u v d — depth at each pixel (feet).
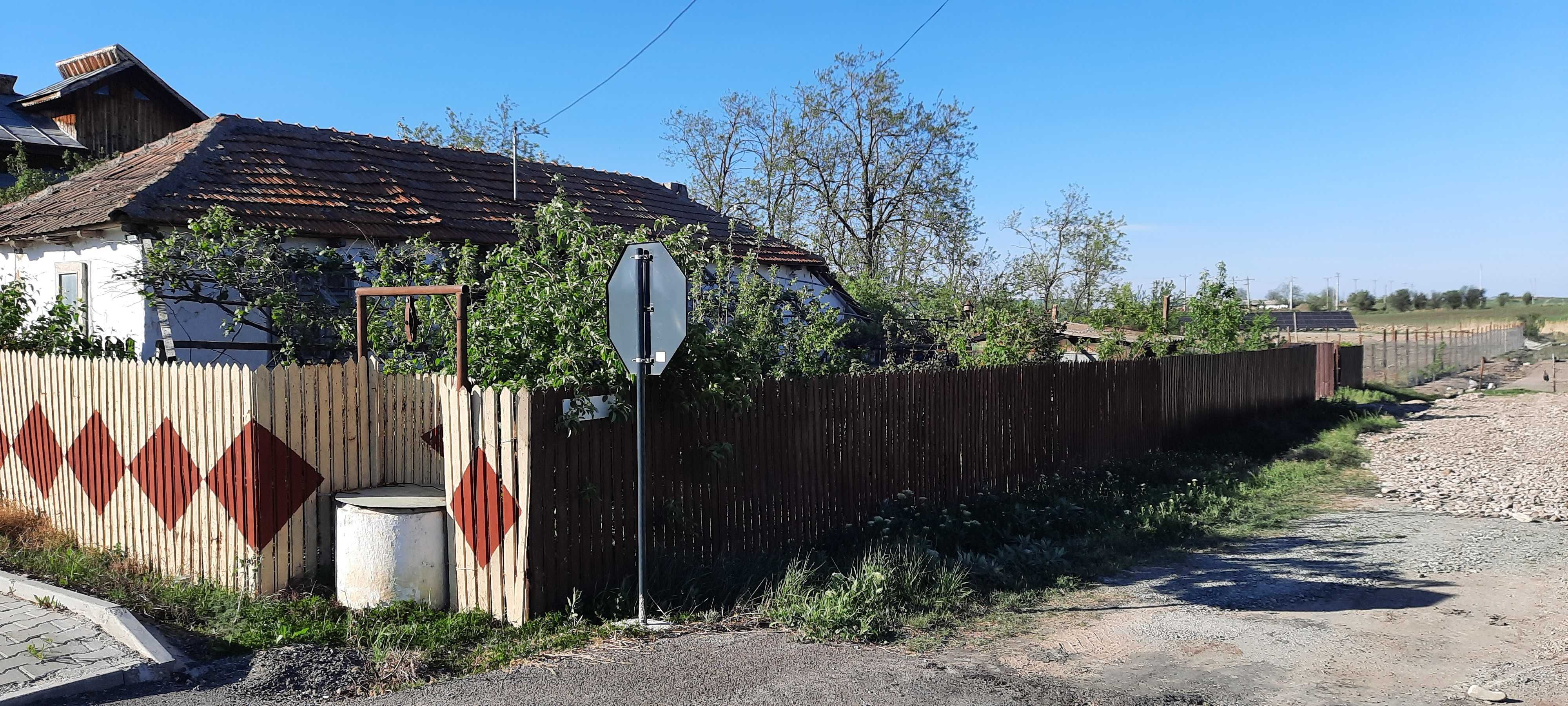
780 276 57.93
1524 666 18.47
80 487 25.81
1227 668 18.35
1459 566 27.09
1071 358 60.75
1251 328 79.25
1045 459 38.65
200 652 17.74
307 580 21.42
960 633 20.54
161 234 34.17
